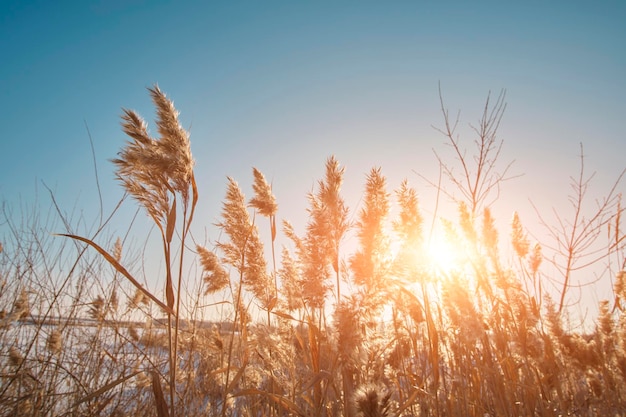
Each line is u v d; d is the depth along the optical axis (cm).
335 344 240
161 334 407
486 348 304
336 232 288
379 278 243
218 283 354
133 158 238
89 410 295
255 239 337
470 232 385
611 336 414
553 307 430
